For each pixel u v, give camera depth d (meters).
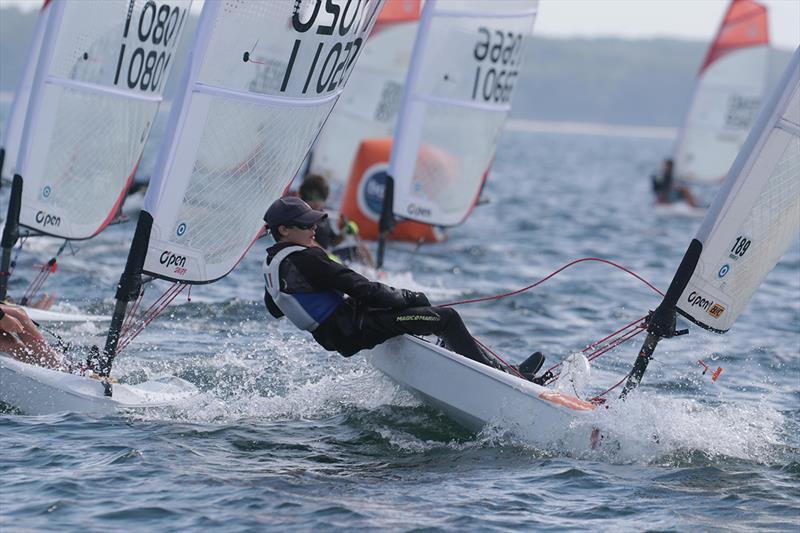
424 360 23.78
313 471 20.56
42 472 19.70
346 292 22.48
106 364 24.44
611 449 21.95
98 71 29.83
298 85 24.48
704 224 22.80
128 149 30.80
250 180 24.42
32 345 24.69
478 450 22.31
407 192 43.78
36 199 30.17
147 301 37.88
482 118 44.72
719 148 99.38
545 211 94.69
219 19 23.16
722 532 17.91
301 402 25.38
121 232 57.47
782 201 22.98
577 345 35.34
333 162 61.41
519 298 44.38
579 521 18.25
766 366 33.09
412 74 43.03
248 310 37.34
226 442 22.20
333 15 24.64
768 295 48.97
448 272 50.88
